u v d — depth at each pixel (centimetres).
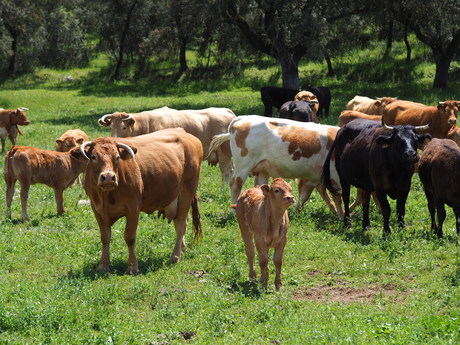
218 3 4359
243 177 1702
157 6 6606
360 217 1678
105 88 6262
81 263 1304
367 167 1520
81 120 3956
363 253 1345
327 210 1739
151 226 1567
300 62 6241
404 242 1399
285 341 905
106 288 1130
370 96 4694
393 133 1466
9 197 1698
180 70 6612
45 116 4306
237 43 5059
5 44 6944
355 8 4338
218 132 2053
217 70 6562
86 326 973
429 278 1188
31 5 7019
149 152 1309
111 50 7369
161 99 5272
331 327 945
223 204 1805
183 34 5978
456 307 1039
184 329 970
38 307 1027
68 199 1902
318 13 4334
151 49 6594
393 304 1070
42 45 7400
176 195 1349
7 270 1264
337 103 4406
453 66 5472
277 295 1113
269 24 4344
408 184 1495
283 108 2456
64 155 1698
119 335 930
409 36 6356
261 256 1120
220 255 1345
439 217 1438
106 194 1223
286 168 1677
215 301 1072
